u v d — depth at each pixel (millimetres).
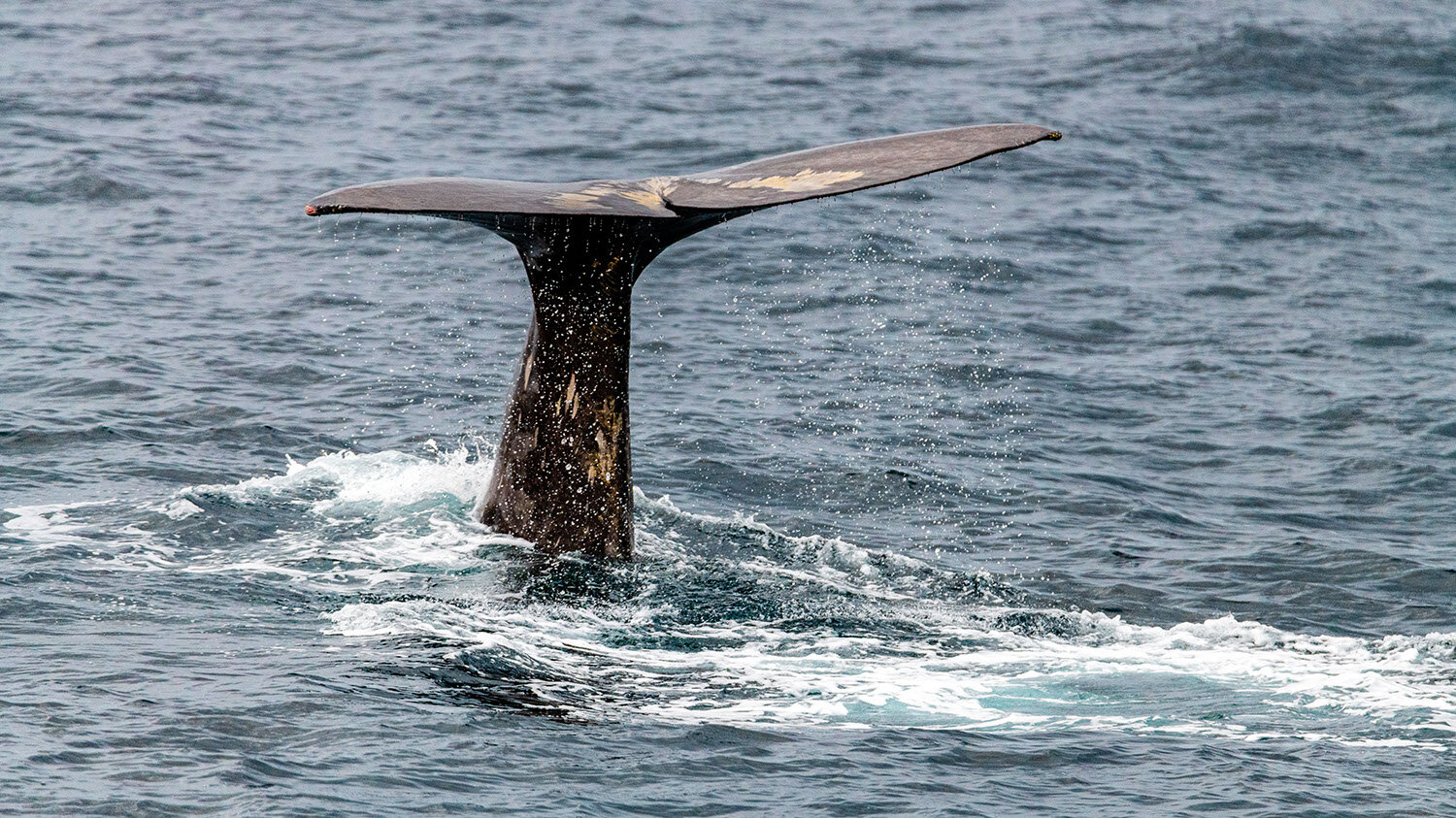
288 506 46594
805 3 174875
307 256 88625
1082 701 34406
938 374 73438
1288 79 148625
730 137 120812
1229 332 83500
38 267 81938
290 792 26609
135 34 143875
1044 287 90438
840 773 29203
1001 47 157500
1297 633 41688
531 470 43031
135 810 25609
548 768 28547
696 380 70250
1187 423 67812
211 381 64312
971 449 62094
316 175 105750
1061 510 54312
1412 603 45125
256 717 29844
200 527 44000
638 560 43469
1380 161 127938
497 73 138500
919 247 96938
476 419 62344
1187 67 150375
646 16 164625
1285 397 72188
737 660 36156
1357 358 79375
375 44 147375
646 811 27078
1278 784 29406
